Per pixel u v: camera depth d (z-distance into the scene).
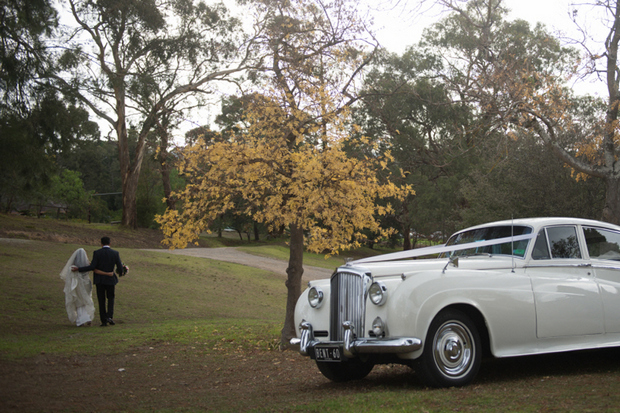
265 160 7.69
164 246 32.88
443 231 36.97
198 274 22.34
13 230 26.84
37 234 26.83
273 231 8.52
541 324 4.95
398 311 4.44
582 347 5.11
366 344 4.40
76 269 10.96
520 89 13.28
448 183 35.50
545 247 5.38
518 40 16.02
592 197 19.09
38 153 21.66
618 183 13.17
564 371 5.23
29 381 5.53
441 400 3.97
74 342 8.66
